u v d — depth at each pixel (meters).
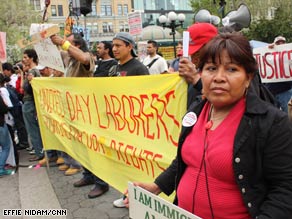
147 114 3.15
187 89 2.73
